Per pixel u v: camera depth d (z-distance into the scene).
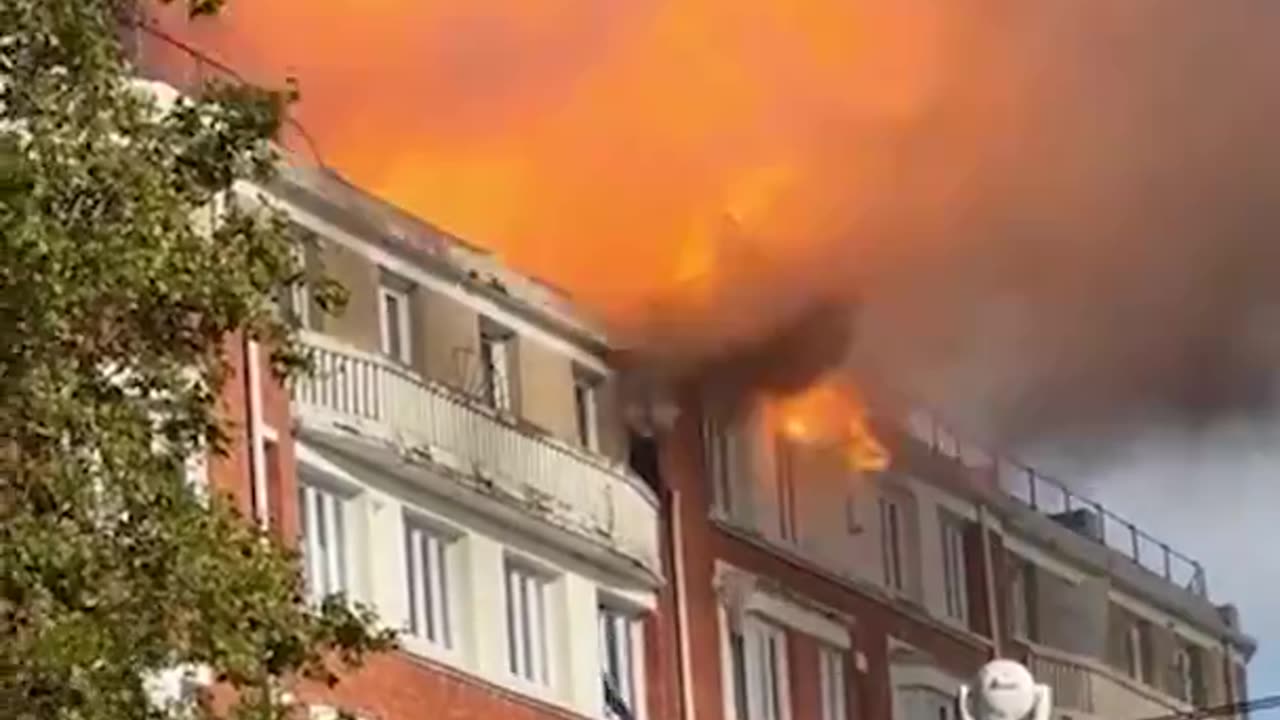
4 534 34.06
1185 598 86.44
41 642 33.19
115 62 35.81
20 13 35.59
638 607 63.91
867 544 73.19
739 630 67.56
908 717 74.00
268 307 36.12
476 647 58.34
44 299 34.06
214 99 36.25
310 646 35.59
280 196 55.78
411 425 57.41
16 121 35.34
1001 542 78.62
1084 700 80.81
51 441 34.44
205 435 35.81
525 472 60.34
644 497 63.91
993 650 77.56
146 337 35.25
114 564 34.34
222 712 39.81
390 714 55.38
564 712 60.50
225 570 34.72
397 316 59.22
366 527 56.09
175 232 34.94
